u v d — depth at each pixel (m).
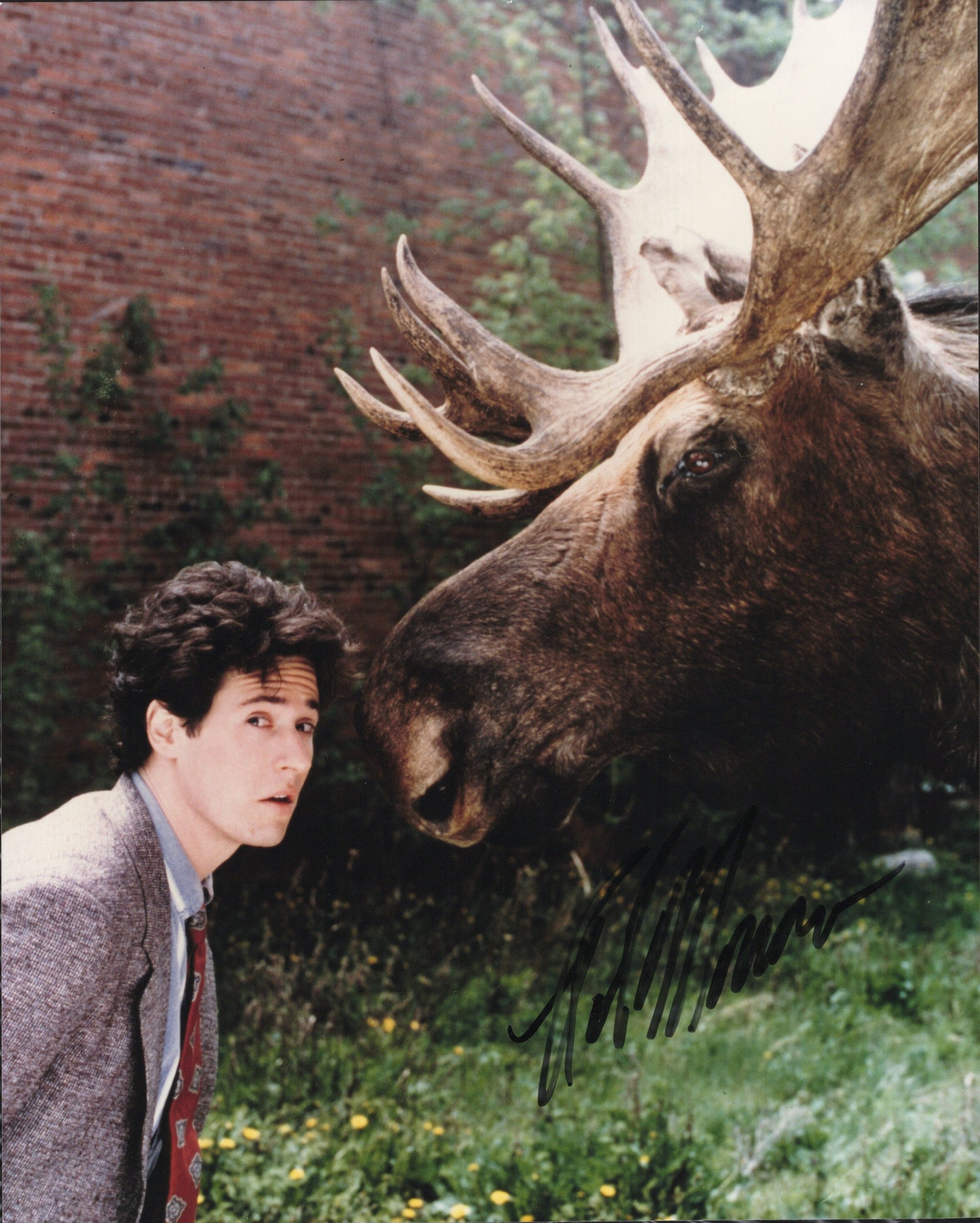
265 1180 2.21
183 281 3.04
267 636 1.26
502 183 3.32
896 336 2.11
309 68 3.16
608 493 2.33
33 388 2.96
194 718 1.27
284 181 3.13
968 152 1.86
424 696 2.33
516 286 3.28
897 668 2.29
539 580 2.32
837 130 1.89
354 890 2.86
